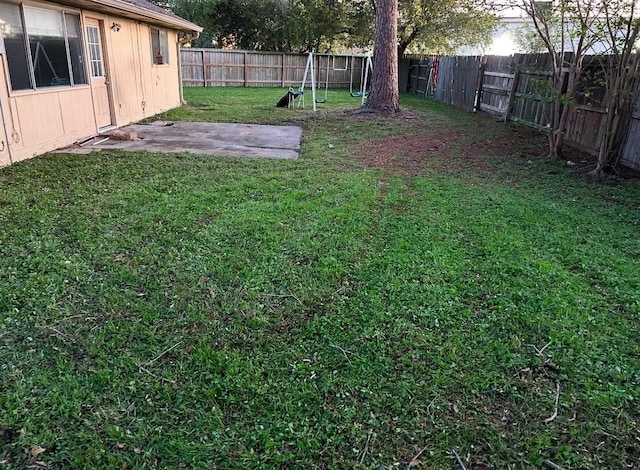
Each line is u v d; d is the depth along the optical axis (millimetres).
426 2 19266
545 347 2441
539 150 7734
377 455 1795
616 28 5699
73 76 7473
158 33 11484
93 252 3379
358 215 4285
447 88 15602
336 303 2814
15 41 5914
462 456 1799
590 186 5699
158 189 4945
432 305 2803
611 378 2227
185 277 3068
